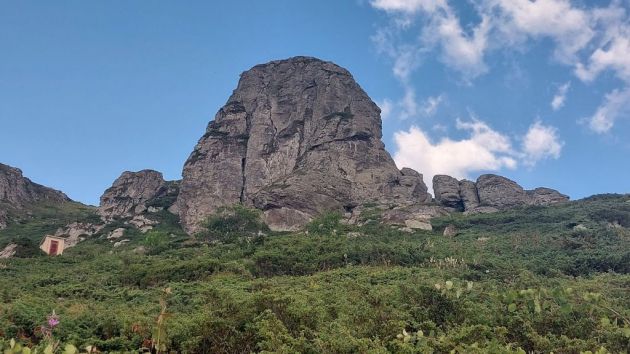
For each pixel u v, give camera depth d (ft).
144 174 315.37
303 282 116.57
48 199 364.58
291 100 307.78
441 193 279.69
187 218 262.26
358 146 280.72
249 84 323.57
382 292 74.23
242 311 58.75
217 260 140.05
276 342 47.57
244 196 270.87
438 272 127.44
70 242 250.37
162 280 127.24
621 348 49.85
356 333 53.62
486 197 272.51
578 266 140.26
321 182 254.06
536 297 25.20
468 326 54.60
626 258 136.36
